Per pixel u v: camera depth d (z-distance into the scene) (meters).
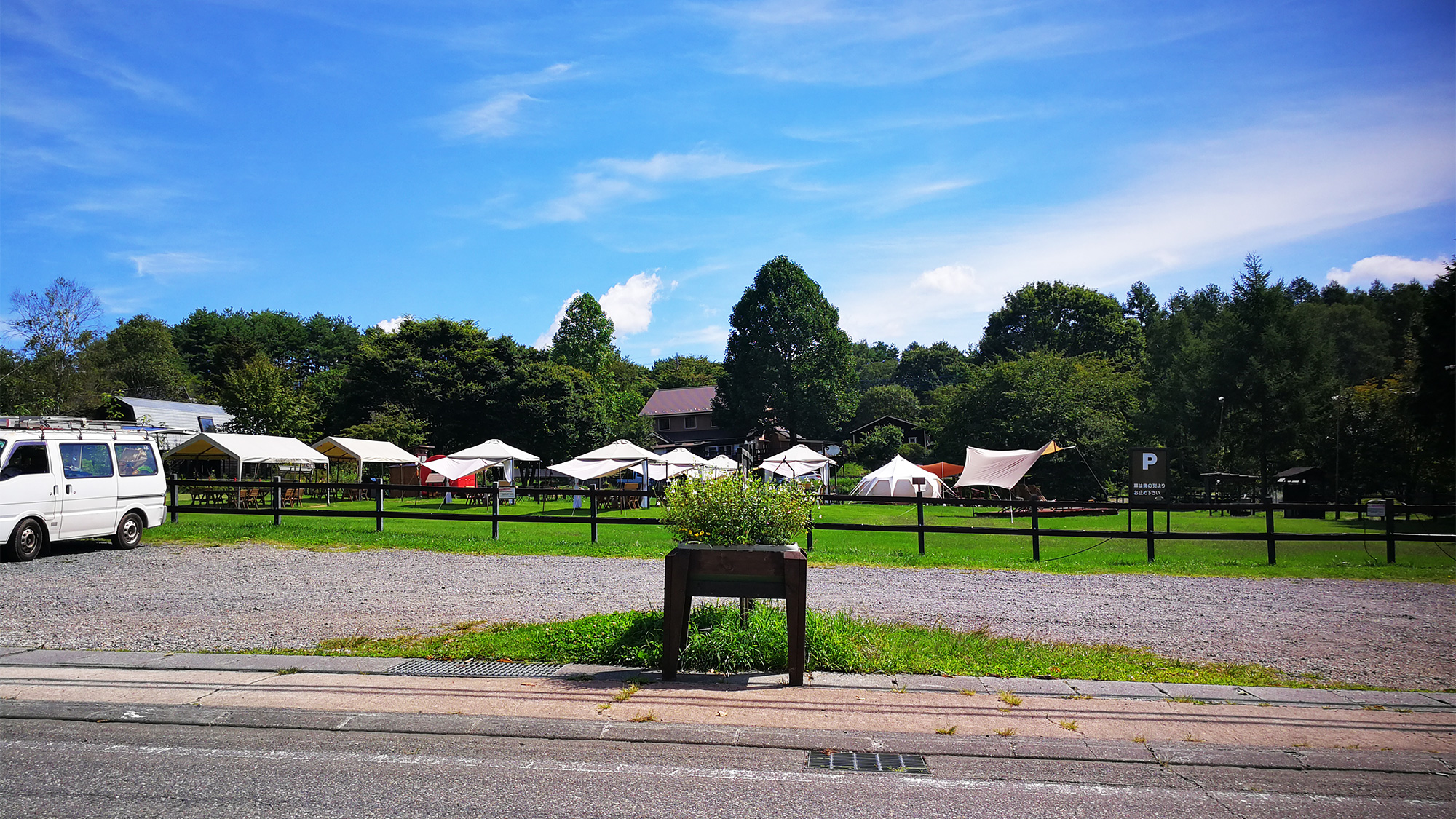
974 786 4.09
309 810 3.73
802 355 68.50
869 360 144.50
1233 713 5.26
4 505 11.51
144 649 6.64
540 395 58.38
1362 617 8.77
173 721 4.93
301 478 40.72
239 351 68.00
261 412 44.19
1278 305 50.88
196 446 31.95
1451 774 4.32
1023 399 49.25
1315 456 46.94
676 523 6.43
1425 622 8.45
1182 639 7.57
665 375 116.25
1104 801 3.93
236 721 4.95
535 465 58.03
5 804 3.75
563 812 3.73
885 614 8.58
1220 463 52.28
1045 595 10.12
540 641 6.74
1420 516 36.47
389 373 55.28
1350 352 58.78
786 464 38.62
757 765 4.35
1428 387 34.34
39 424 12.36
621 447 35.78
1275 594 10.30
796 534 6.50
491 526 21.47
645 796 3.92
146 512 13.77
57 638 7.02
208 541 14.25
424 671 6.03
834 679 5.97
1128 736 4.83
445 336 58.97
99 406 45.47
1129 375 59.84
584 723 4.95
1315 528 27.50
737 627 6.59
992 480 34.84
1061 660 6.62
